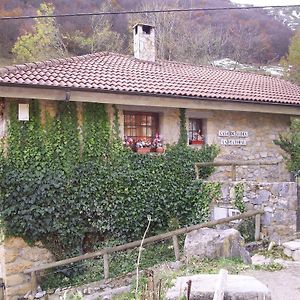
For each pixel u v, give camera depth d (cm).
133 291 577
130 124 936
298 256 628
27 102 801
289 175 1154
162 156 941
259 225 734
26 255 800
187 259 647
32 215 791
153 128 970
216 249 646
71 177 829
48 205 805
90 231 854
